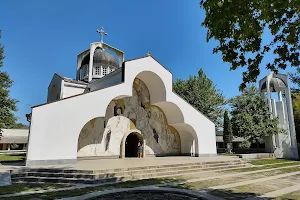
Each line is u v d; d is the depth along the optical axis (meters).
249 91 36.12
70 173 10.53
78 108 14.86
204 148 22.19
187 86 37.31
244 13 5.31
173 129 24.39
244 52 6.18
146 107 22.41
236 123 26.12
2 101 25.91
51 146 13.48
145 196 7.62
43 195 7.48
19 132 45.56
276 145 25.97
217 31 5.75
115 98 18.62
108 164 13.48
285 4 4.89
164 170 12.64
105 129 19.19
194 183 9.90
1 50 27.08
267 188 9.06
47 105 13.72
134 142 22.75
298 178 11.72
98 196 7.41
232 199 7.28
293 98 34.66
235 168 15.59
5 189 8.38
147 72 20.36
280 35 6.02
